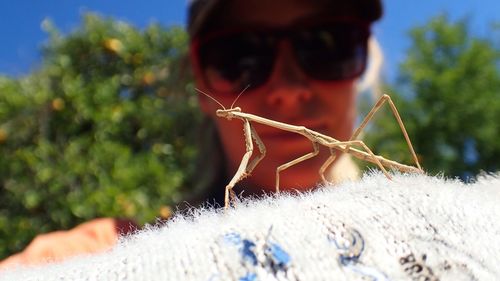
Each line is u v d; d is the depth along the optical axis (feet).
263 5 1.00
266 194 0.41
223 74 1.01
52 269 0.34
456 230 0.34
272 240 0.32
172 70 1.75
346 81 1.01
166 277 0.30
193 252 0.32
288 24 1.00
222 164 1.10
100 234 0.94
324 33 1.01
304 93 0.97
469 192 0.38
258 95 0.99
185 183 1.87
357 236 0.32
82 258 0.35
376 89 1.26
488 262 0.33
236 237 0.32
